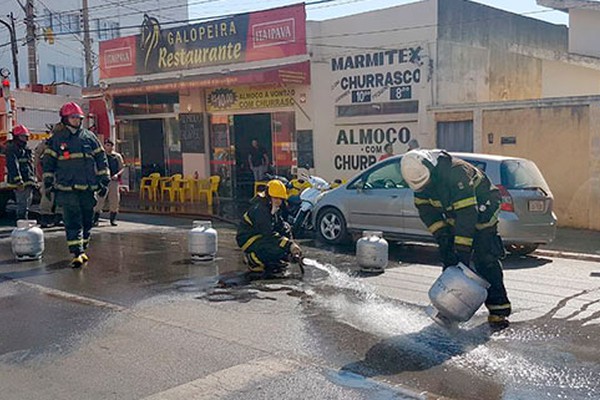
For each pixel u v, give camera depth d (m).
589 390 4.46
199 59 19.25
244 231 8.27
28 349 5.43
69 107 8.74
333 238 10.95
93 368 4.97
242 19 18.06
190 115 19.86
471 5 16.09
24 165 12.50
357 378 4.68
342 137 16.81
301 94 17.14
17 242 9.06
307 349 5.30
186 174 20.30
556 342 5.47
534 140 13.46
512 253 10.20
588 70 18.75
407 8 15.30
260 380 4.66
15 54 26.95
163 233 12.09
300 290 7.32
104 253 9.79
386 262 8.41
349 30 16.30
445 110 14.75
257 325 5.96
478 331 5.78
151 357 5.17
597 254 10.02
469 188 5.68
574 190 13.07
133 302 6.84
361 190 10.63
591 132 12.71
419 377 4.70
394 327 5.90
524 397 4.35
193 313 6.39
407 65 15.41
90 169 8.80
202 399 4.35
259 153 18.53
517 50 18.09
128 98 21.55
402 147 15.71
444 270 6.02
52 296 7.15
